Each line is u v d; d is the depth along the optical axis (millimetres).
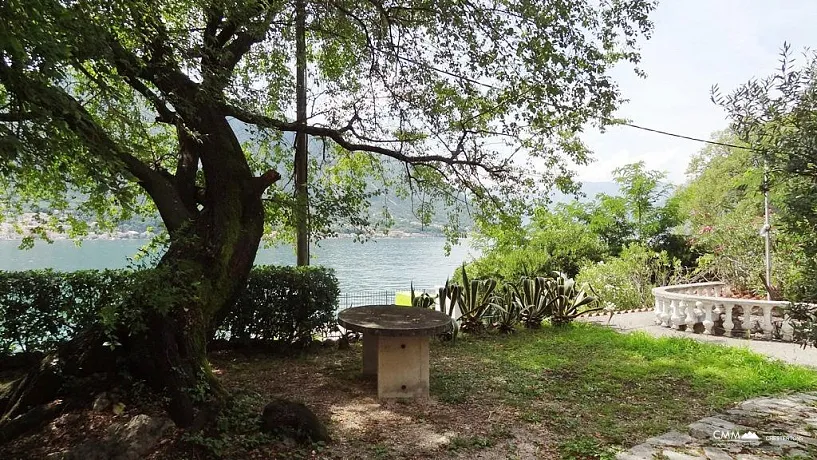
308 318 7375
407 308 6688
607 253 16406
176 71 5125
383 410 5070
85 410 4090
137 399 4215
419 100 7664
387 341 5430
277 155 8297
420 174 8688
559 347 7965
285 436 4031
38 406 4145
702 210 15297
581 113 7133
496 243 14289
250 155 8148
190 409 4059
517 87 7223
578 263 15844
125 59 4078
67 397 4266
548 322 10125
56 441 3775
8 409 4227
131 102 5297
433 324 5539
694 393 5719
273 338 7332
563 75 6648
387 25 7305
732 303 8969
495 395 5578
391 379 5434
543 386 5922
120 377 4383
